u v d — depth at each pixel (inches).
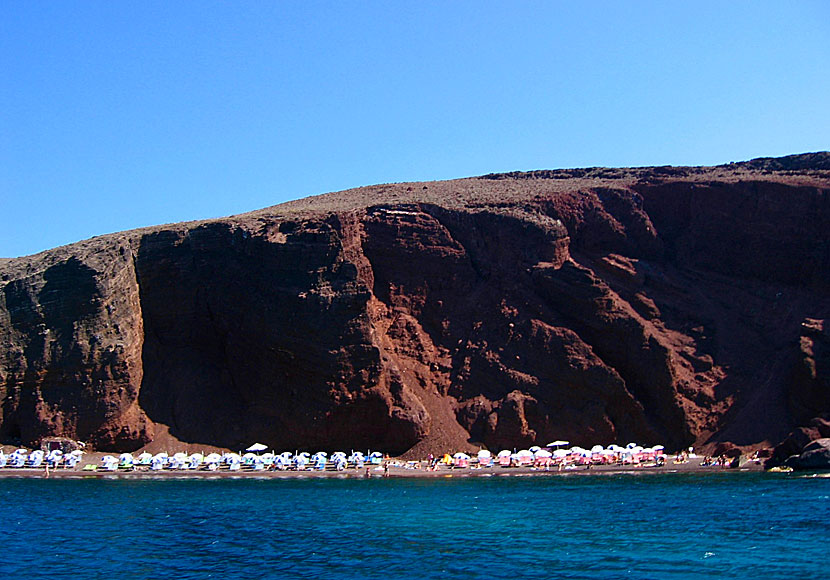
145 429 3599.9
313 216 3978.8
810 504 2192.4
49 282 3752.5
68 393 3577.8
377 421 3528.5
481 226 4097.0
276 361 3617.1
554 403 3543.3
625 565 1572.3
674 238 4237.2
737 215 4069.9
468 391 3671.3
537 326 3718.0
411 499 2492.6
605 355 3649.1
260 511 2277.3
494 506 2316.7
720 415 3516.2
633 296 3924.7
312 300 3617.1
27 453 3484.3
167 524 2089.1
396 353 3750.0
